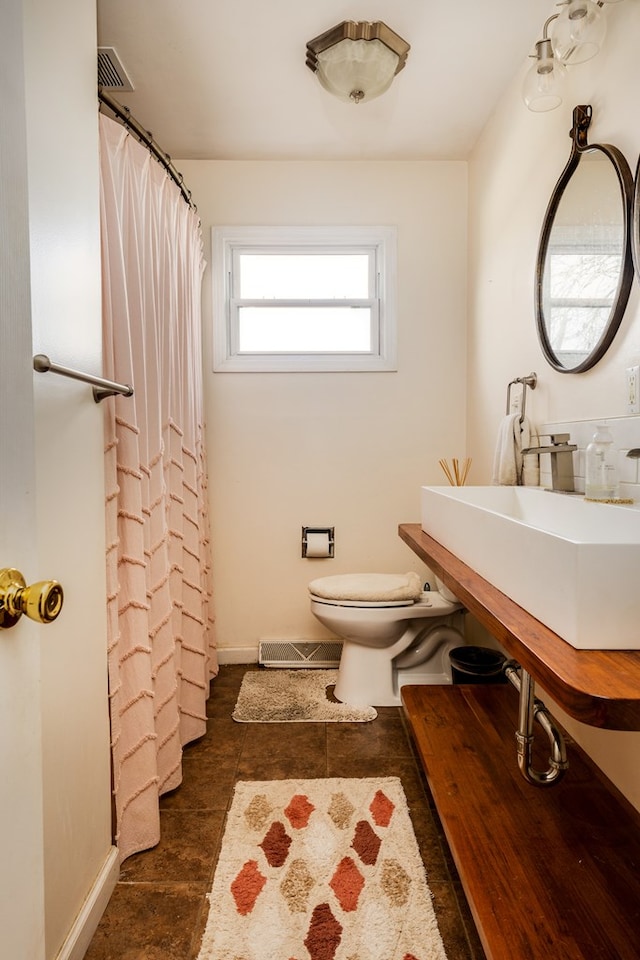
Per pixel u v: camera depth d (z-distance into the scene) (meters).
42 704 0.95
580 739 1.49
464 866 1.07
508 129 2.02
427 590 2.36
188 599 1.89
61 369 0.89
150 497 1.56
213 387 2.58
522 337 1.91
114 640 1.29
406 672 2.21
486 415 2.31
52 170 0.98
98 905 1.14
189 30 1.71
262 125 2.25
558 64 1.37
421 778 1.64
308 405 2.60
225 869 1.26
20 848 0.61
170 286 1.76
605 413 1.38
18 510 0.62
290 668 2.53
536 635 0.81
